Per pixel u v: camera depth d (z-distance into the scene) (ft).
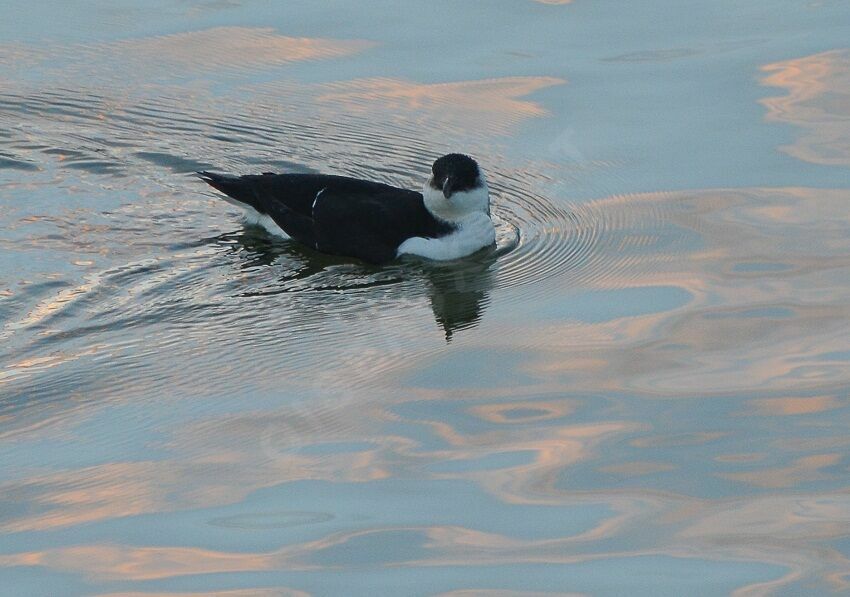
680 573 30.37
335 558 30.96
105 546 31.40
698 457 34.99
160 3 66.80
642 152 54.13
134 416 37.19
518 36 63.57
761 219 49.14
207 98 58.59
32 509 32.94
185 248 48.03
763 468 34.50
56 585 29.96
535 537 31.71
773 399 37.60
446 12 65.87
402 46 63.00
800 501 33.04
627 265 46.73
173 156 54.39
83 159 53.93
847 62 59.57
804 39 62.03
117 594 29.60
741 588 29.73
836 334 41.09
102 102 58.03
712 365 39.73
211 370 39.81
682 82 58.85
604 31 63.93
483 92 58.90
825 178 51.47
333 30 64.59
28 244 47.47
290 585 29.81
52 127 56.08
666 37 63.00
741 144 54.19
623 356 40.45
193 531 31.99
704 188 51.62
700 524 32.22
